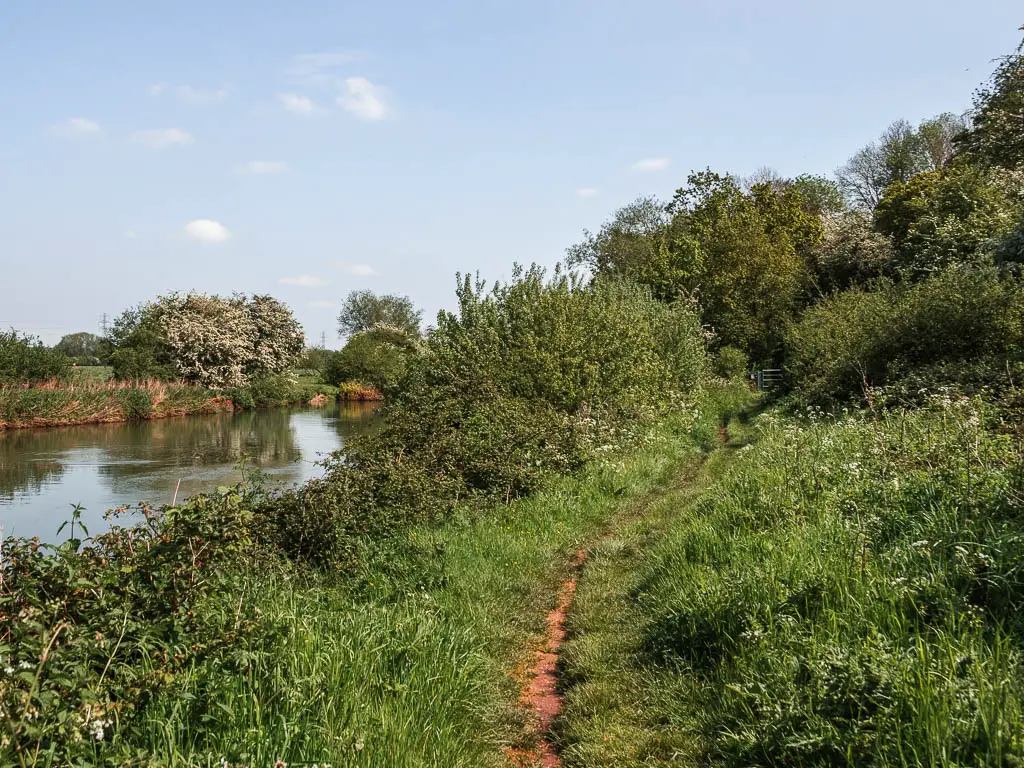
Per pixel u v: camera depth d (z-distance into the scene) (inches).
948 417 339.9
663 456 573.9
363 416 1578.5
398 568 297.0
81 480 695.7
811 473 331.3
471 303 750.5
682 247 1558.8
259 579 253.4
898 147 2271.2
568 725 189.9
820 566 212.8
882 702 147.4
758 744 155.7
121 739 137.2
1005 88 869.8
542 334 717.9
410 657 201.9
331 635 200.1
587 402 671.8
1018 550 186.1
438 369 660.7
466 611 259.6
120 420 1379.2
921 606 178.2
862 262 1416.1
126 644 154.9
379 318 4025.6
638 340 771.4
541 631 261.4
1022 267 631.8
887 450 305.7
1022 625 163.6
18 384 1285.7
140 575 179.6
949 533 209.6
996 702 132.9
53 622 148.6
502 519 394.6
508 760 178.2
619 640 234.2
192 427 1275.8
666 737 174.9
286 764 138.7
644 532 373.1
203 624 176.4
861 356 668.1
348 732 160.6
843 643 172.9
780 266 1530.5
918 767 129.3
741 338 1491.1
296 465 801.6
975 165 1033.5
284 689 163.9
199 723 150.3
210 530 183.8
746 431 741.9
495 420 517.0
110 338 1978.3
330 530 315.6
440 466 437.4
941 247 900.0
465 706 193.5
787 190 1930.4
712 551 275.7
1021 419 325.7
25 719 120.7
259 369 2086.6
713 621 212.1
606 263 2063.2
